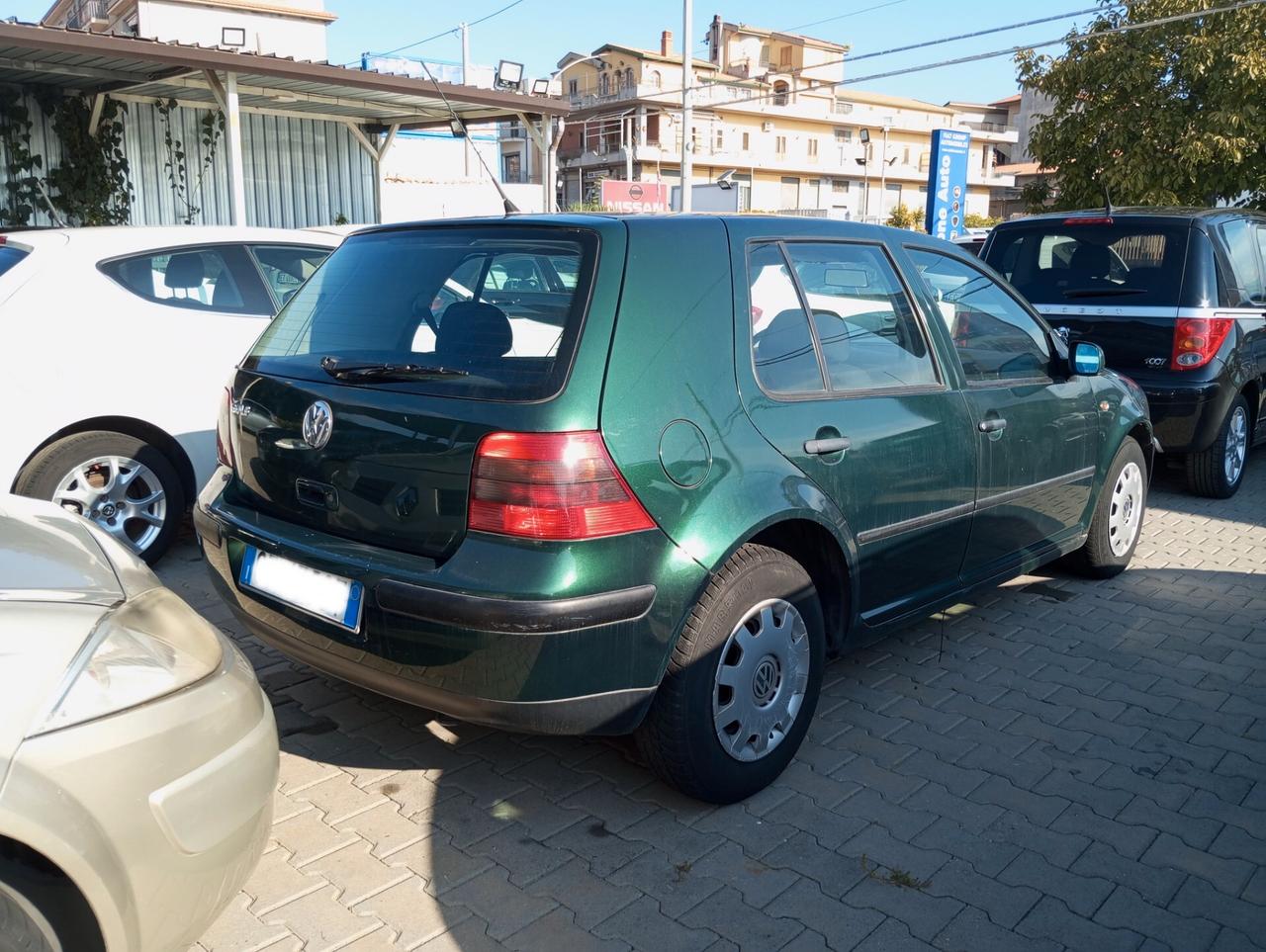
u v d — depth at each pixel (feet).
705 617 9.69
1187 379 21.86
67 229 17.10
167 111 45.27
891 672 13.97
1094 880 9.41
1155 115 42.24
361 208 53.16
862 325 12.03
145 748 6.37
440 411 9.21
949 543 12.85
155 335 16.81
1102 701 13.15
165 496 16.90
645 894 9.14
